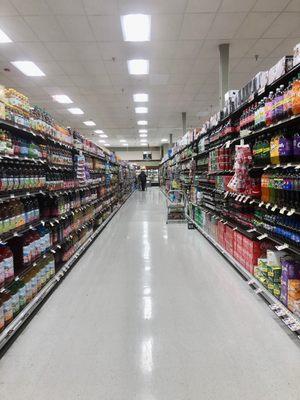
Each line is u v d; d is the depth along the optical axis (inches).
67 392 77.9
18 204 118.3
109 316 118.6
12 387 80.1
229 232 184.9
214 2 193.3
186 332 106.0
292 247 106.4
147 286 149.8
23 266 118.8
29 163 139.1
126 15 206.7
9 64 292.2
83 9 197.8
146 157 1215.6
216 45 258.5
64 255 174.6
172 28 226.8
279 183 111.4
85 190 238.8
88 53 269.9
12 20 210.2
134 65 302.2
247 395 75.7
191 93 410.0
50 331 107.7
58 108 485.4
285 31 234.8
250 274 145.1
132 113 539.5
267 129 123.3
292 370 84.9
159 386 79.3
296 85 94.3
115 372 85.2
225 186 187.2
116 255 207.9
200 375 83.4
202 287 147.0
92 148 281.0
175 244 238.1
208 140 241.0
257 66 309.7
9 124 109.7
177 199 413.1
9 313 103.0
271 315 117.5
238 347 96.3
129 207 521.0
